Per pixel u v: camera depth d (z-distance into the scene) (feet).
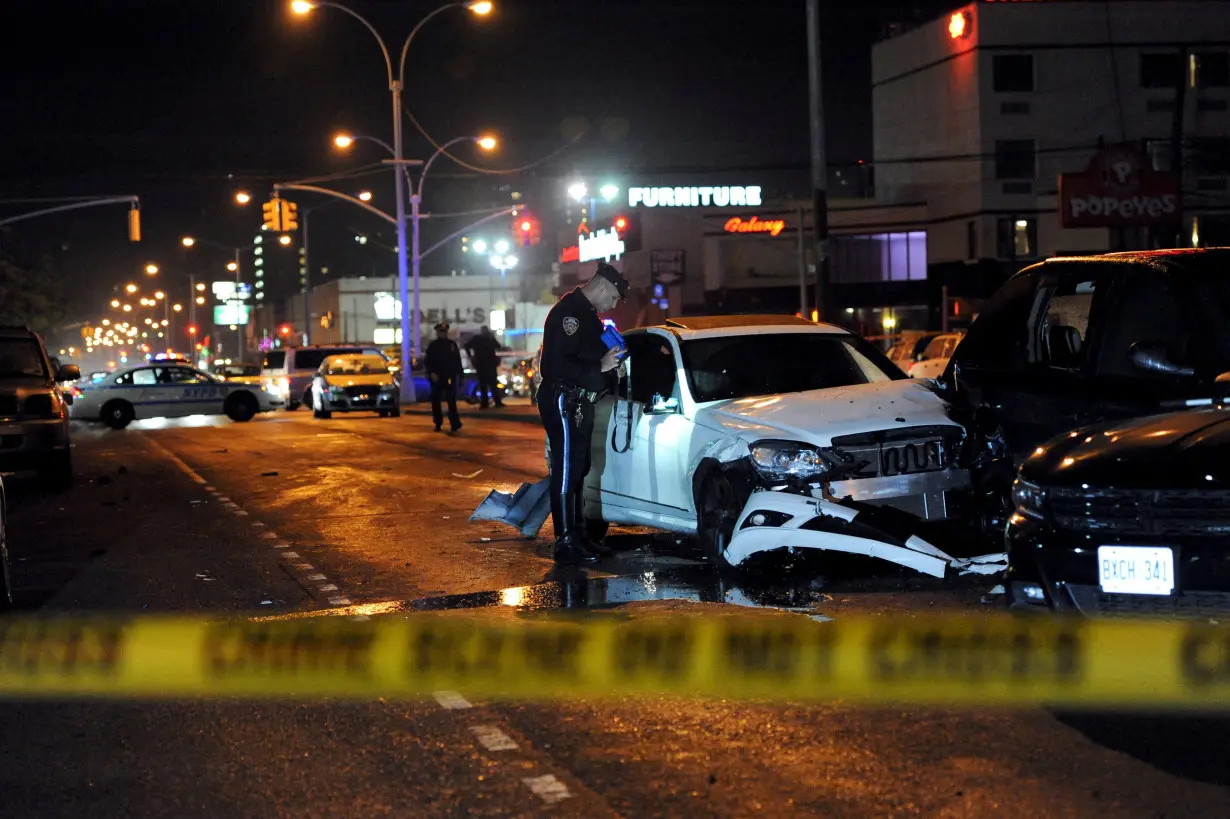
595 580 28.89
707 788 15.19
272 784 15.88
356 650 22.80
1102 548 17.71
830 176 229.45
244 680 20.85
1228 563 16.74
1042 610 18.51
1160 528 17.30
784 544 26.25
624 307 213.46
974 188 184.75
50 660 22.62
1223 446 17.26
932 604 24.59
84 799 15.51
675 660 21.21
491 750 16.88
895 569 27.61
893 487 26.91
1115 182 163.84
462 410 111.14
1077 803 14.38
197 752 17.22
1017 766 15.64
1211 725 16.97
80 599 28.48
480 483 50.88
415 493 48.11
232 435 89.04
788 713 18.08
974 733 16.96
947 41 188.34
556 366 31.32
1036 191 183.93
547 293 264.93
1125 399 24.63
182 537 38.27
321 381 112.68
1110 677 19.48
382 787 15.65
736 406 29.43
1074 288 26.91
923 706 18.24
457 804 14.96
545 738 17.31
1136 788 14.78
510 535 36.68
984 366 28.35
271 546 35.94
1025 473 19.13
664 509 31.01
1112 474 17.72
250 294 531.91
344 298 341.62
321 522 40.83
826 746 16.60
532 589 28.07
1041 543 18.34
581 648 22.26
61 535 39.40
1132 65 183.11
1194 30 183.01
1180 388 23.71
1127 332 25.36
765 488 26.91
